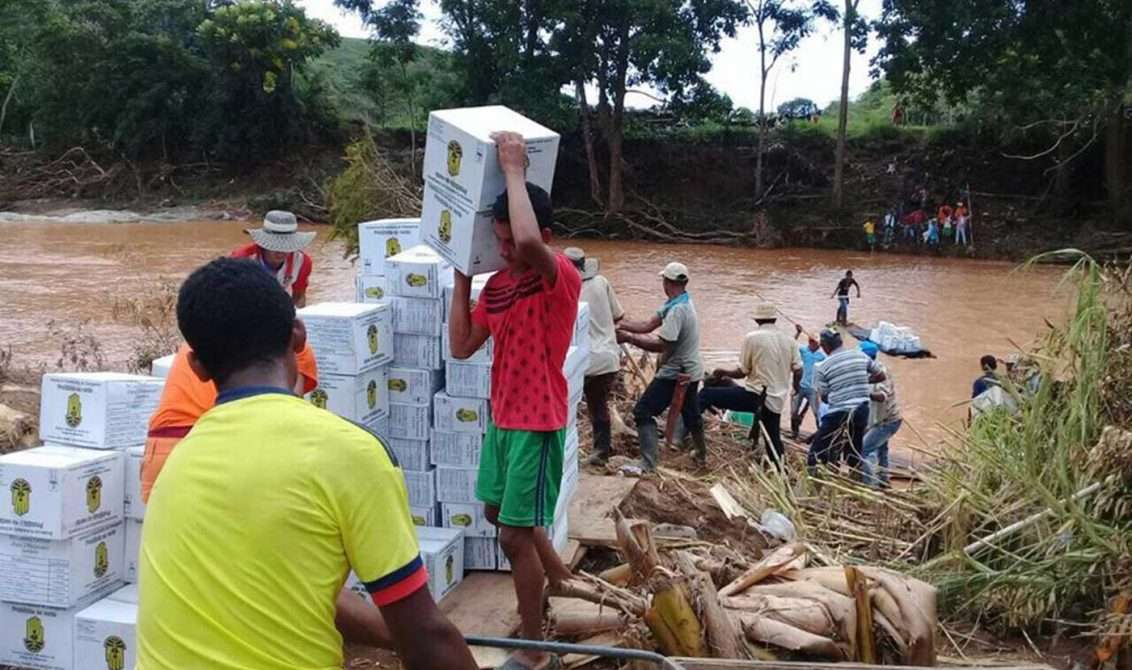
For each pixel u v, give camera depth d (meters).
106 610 4.67
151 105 51.94
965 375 17.62
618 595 4.98
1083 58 41.81
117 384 4.93
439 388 5.68
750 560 5.87
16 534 4.60
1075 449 5.98
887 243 43.09
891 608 4.75
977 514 6.29
